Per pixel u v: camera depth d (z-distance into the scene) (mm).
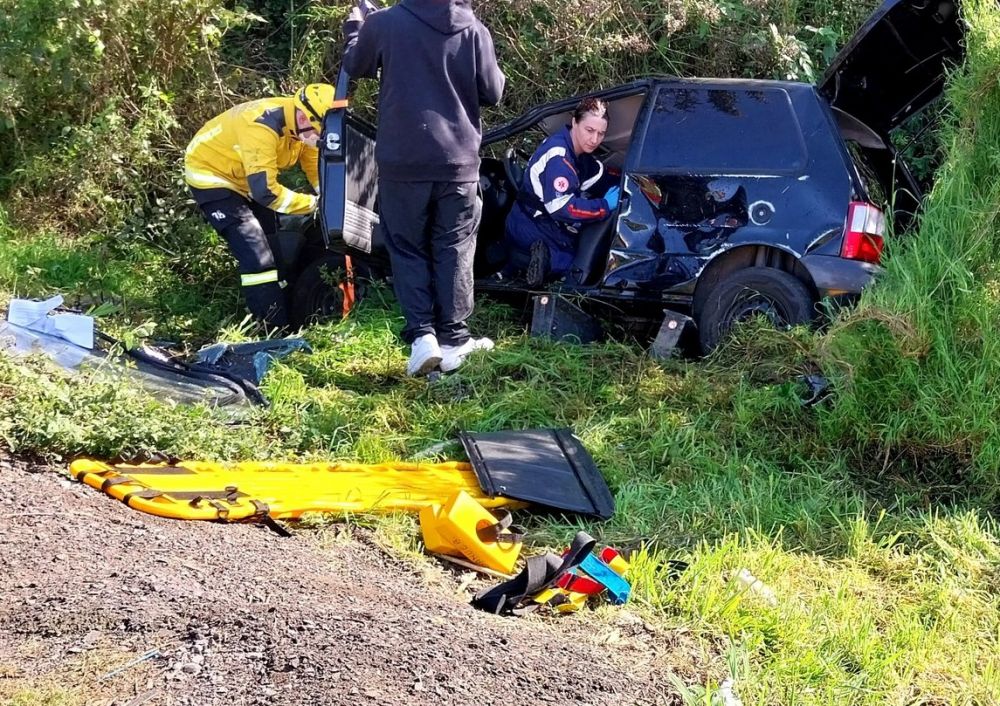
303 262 6715
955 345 4957
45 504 3623
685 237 6031
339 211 6023
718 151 6039
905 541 4500
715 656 3486
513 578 3807
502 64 8883
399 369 5883
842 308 5340
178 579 3199
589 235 6352
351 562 3775
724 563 4090
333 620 3041
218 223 6453
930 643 3693
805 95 6008
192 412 4812
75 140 7969
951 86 5336
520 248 6566
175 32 8375
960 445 4965
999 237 4926
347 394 5500
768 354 5590
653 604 3771
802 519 4539
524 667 3053
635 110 6750
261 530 3904
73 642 2785
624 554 4191
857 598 4008
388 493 4273
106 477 3979
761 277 5871
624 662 3316
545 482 4578
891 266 5195
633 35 8648
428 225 5656
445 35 5434
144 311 6852
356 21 5867
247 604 3064
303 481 4379
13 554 3207
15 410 4227
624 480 4816
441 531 3924
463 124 5523
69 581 3072
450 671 2908
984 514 4777
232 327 6461
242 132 6266
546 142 6363
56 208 8086
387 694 2719
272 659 2785
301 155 6648
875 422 5082
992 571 4293
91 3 7719
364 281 6785
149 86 8328
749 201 5934
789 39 8555
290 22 9258
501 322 6523
